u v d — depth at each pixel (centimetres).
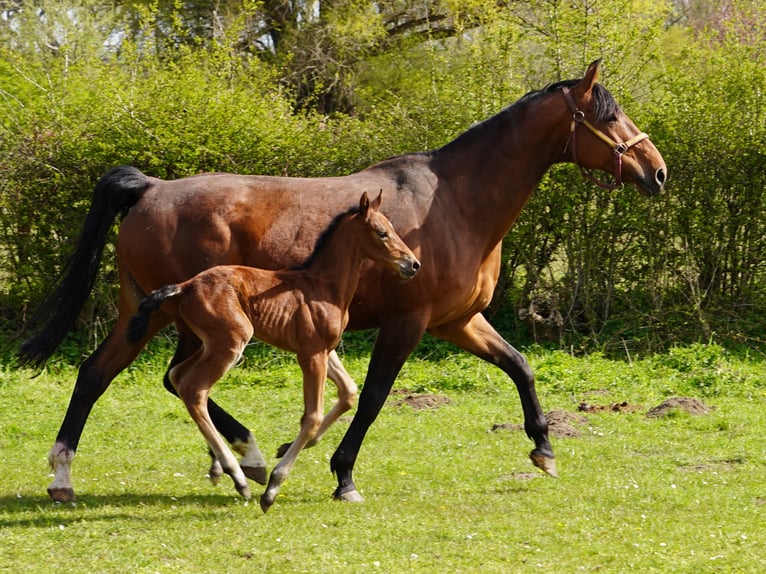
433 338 1370
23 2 2438
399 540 614
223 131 1320
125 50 1622
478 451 902
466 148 759
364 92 1761
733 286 1399
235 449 739
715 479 786
